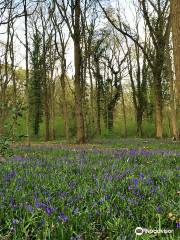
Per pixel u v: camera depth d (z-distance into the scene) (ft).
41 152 51.34
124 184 20.98
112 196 17.61
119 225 13.38
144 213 15.23
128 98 237.04
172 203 16.69
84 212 14.69
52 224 13.30
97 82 169.89
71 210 14.78
